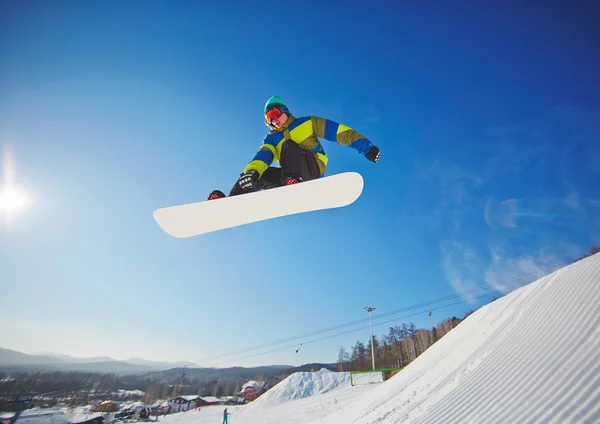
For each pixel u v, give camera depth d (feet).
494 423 6.16
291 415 64.39
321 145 9.82
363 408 28.81
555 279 11.40
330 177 8.42
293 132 9.31
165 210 9.27
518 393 6.75
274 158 9.51
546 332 8.29
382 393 31.30
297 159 8.97
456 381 14.64
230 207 9.11
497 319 20.81
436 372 22.41
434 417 8.87
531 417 5.55
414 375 29.01
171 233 10.06
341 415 33.50
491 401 7.29
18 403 101.04
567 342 7.11
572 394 5.42
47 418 149.38
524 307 15.53
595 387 5.18
